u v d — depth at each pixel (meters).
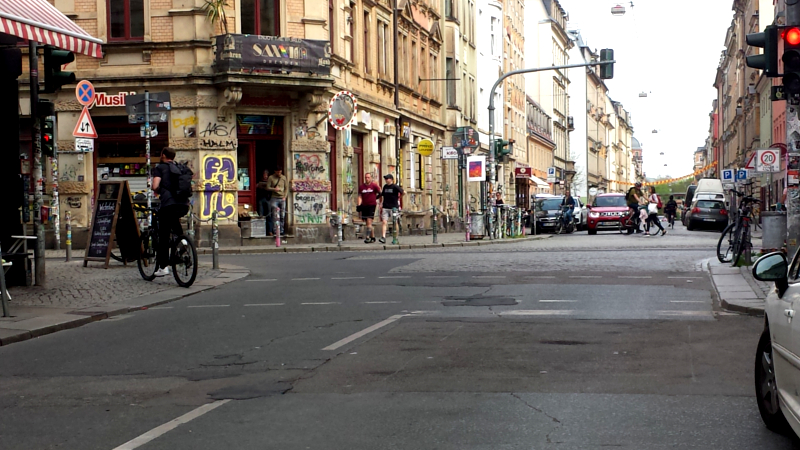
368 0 35.69
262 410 6.56
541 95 98.88
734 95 96.50
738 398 6.70
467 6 55.34
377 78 36.78
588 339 9.32
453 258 20.91
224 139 27.72
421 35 44.94
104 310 12.33
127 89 27.72
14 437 5.97
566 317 10.94
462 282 15.20
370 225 29.34
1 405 6.97
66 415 6.59
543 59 98.81
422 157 44.50
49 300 13.45
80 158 28.05
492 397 6.80
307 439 5.73
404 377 7.59
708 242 29.25
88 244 18.83
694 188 78.94
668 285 14.53
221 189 27.67
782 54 12.04
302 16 28.89
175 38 27.58
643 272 16.88
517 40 77.31
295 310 12.09
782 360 5.41
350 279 16.12
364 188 29.34
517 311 11.52
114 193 18.72
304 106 28.61
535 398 6.75
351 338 9.60
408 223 41.06
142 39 27.67
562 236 39.75
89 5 27.88
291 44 27.47
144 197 22.39
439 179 47.66
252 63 27.03
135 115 20.27
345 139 32.19
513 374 7.62
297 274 17.41
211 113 27.69
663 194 123.12
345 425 6.06
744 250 17.50
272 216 28.48
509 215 36.81
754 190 65.19
